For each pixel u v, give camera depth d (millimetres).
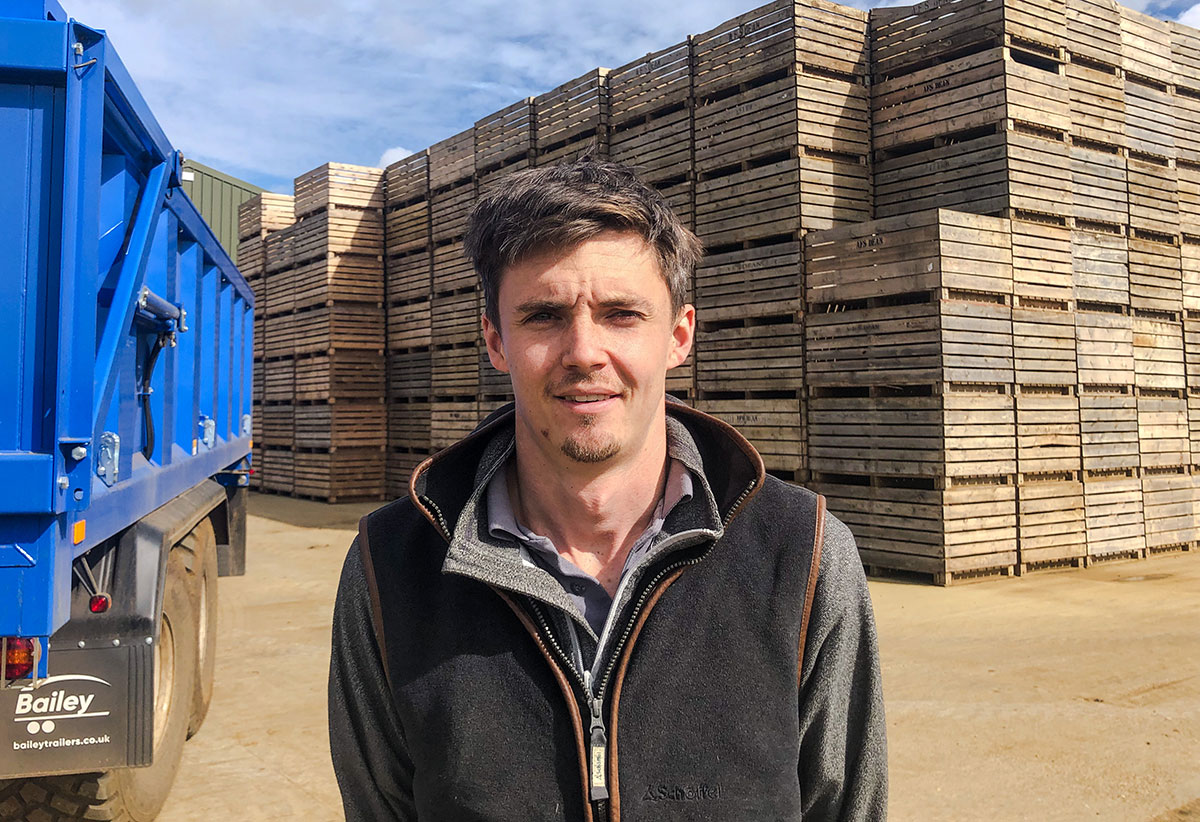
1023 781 3451
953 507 6879
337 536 10000
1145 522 8164
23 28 2086
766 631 1161
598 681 1140
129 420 2906
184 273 4043
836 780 1270
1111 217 8070
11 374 2119
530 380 1191
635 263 1184
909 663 4926
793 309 7656
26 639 2129
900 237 7031
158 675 3195
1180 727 3977
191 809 3355
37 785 2762
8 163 2119
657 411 1270
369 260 13586
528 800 1091
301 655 5348
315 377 13766
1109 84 8133
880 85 8086
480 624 1161
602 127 9375
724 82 8234
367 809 1293
